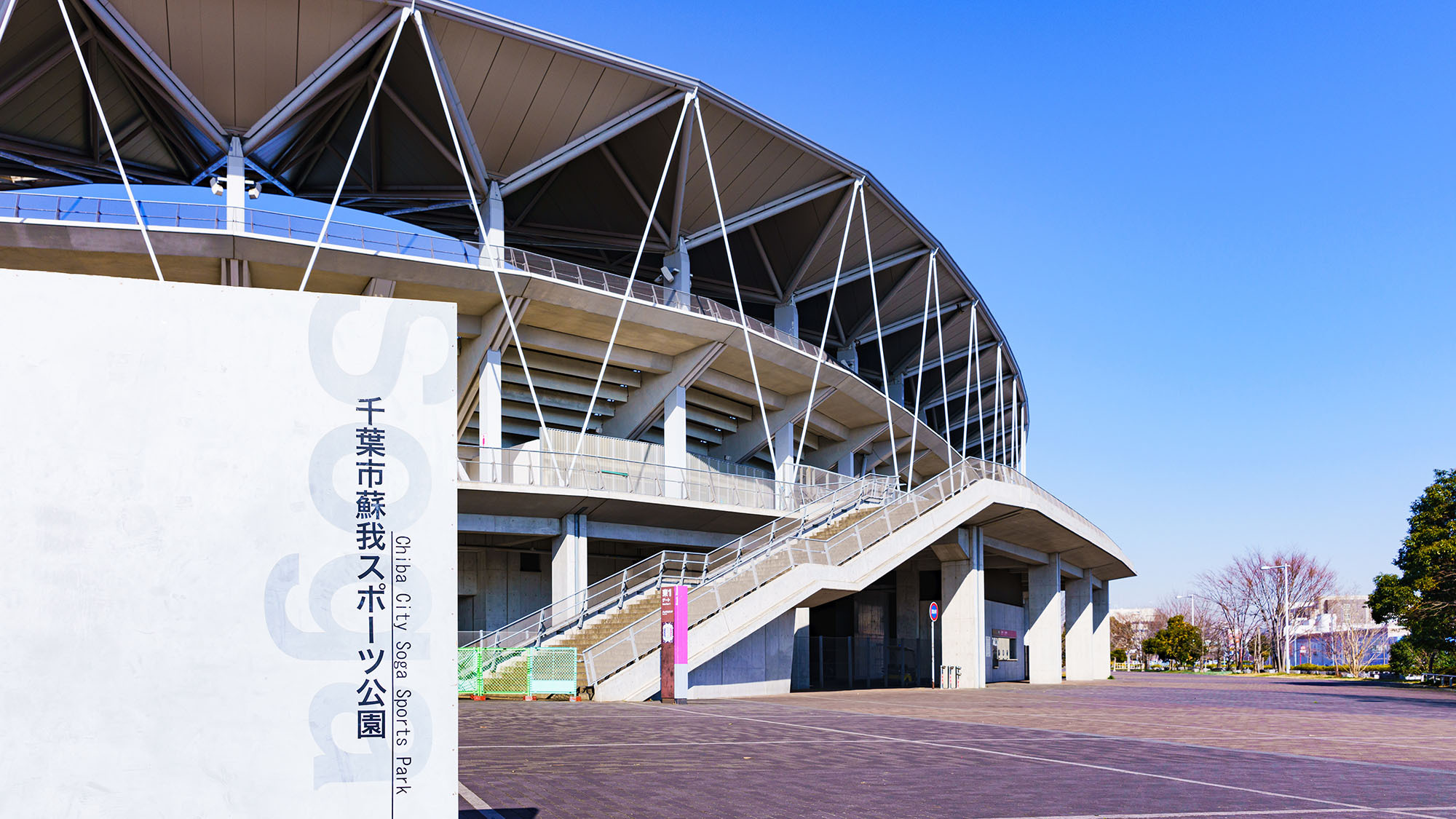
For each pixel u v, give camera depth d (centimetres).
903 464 5762
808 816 817
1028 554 4444
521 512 2977
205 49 2700
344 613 460
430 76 2936
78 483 439
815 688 3531
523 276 2994
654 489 3284
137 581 440
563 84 3062
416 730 462
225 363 460
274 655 451
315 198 3972
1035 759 1269
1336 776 1194
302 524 460
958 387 6781
